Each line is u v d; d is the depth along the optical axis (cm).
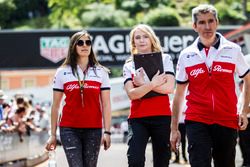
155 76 1261
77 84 1257
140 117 1263
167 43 6906
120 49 6931
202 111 1127
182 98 1183
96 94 1268
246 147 2134
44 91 6675
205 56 1137
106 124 1295
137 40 1303
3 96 2378
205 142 1116
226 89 1132
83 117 1257
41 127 3859
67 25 12606
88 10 13025
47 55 6812
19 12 16338
